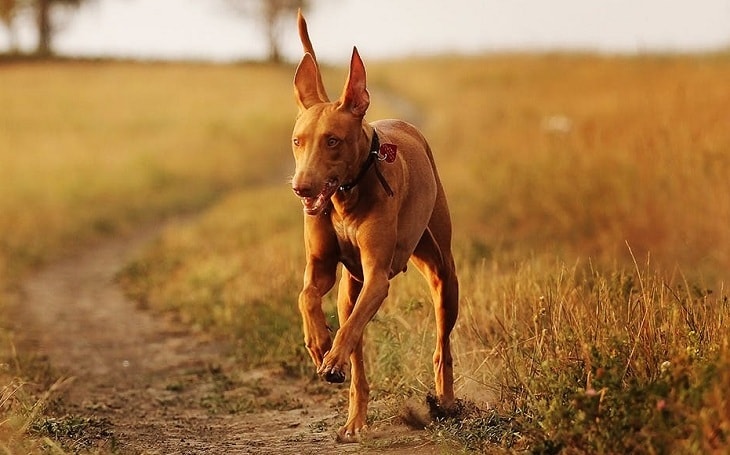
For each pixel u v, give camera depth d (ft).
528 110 112.27
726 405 18.28
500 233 58.08
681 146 55.98
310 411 31.24
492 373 27.68
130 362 41.19
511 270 39.86
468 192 72.43
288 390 34.42
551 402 21.84
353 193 23.50
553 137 79.56
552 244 50.37
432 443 24.16
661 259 47.34
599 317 25.34
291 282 45.73
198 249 65.16
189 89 184.03
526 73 178.70
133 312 52.37
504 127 98.53
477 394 27.84
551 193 62.28
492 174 74.33
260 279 48.60
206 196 104.99
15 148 119.24
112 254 75.87
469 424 24.14
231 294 48.19
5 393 30.42
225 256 59.21
